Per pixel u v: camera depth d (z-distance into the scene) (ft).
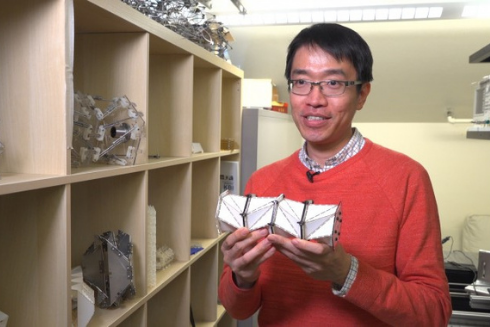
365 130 11.03
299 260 2.54
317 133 3.09
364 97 3.24
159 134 5.06
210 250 6.31
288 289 3.19
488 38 7.88
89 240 4.17
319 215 2.51
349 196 3.08
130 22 3.51
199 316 6.47
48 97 2.80
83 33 3.97
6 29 2.82
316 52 3.00
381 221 3.01
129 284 3.70
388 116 10.63
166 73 4.97
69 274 2.92
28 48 2.81
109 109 3.65
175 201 5.15
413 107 10.18
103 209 4.11
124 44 3.91
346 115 3.07
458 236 10.59
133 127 3.78
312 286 3.10
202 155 5.40
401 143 10.85
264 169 3.66
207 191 6.31
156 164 4.11
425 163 10.75
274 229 2.61
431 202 3.06
